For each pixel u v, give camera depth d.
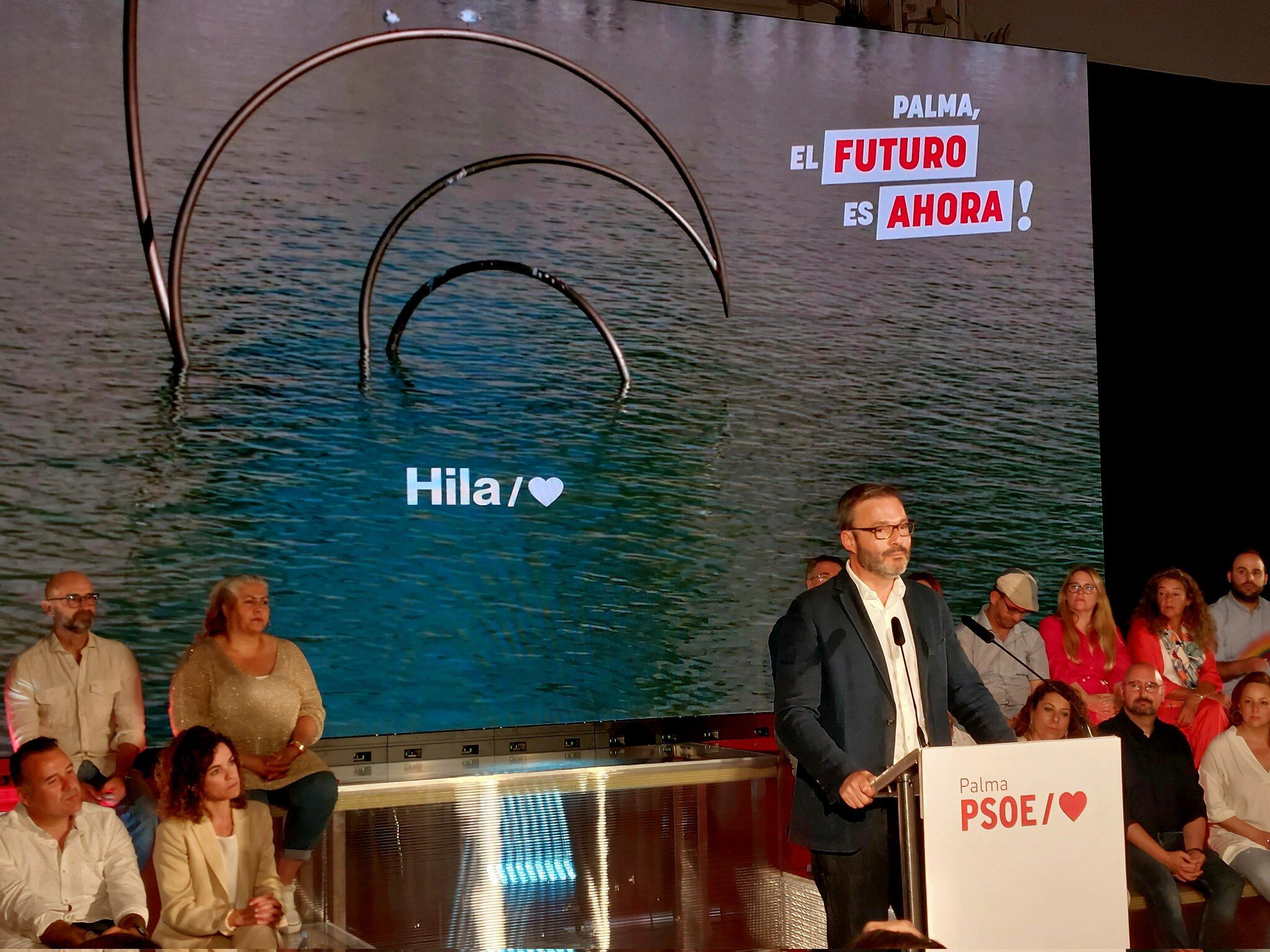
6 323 3.93
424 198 4.38
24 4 3.95
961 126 5.03
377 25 4.32
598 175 4.58
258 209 4.20
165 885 2.94
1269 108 5.70
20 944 2.82
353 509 4.29
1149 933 3.45
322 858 3.46
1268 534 5.70
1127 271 5.50
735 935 3.55
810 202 4.84
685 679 4.65
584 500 4.55
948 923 2.00
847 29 4.88
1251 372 5.69
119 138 4.05
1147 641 4.48
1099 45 5.77
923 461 4.98
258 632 3.51
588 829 3.72
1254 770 3.74
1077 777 2.08
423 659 4.35
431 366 4.39
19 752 2.93
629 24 4.60
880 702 2.55
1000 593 4.37
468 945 3.44
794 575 4.79
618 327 4.61
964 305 5.03
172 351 4.11
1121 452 5.48
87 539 4.00
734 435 4.75
